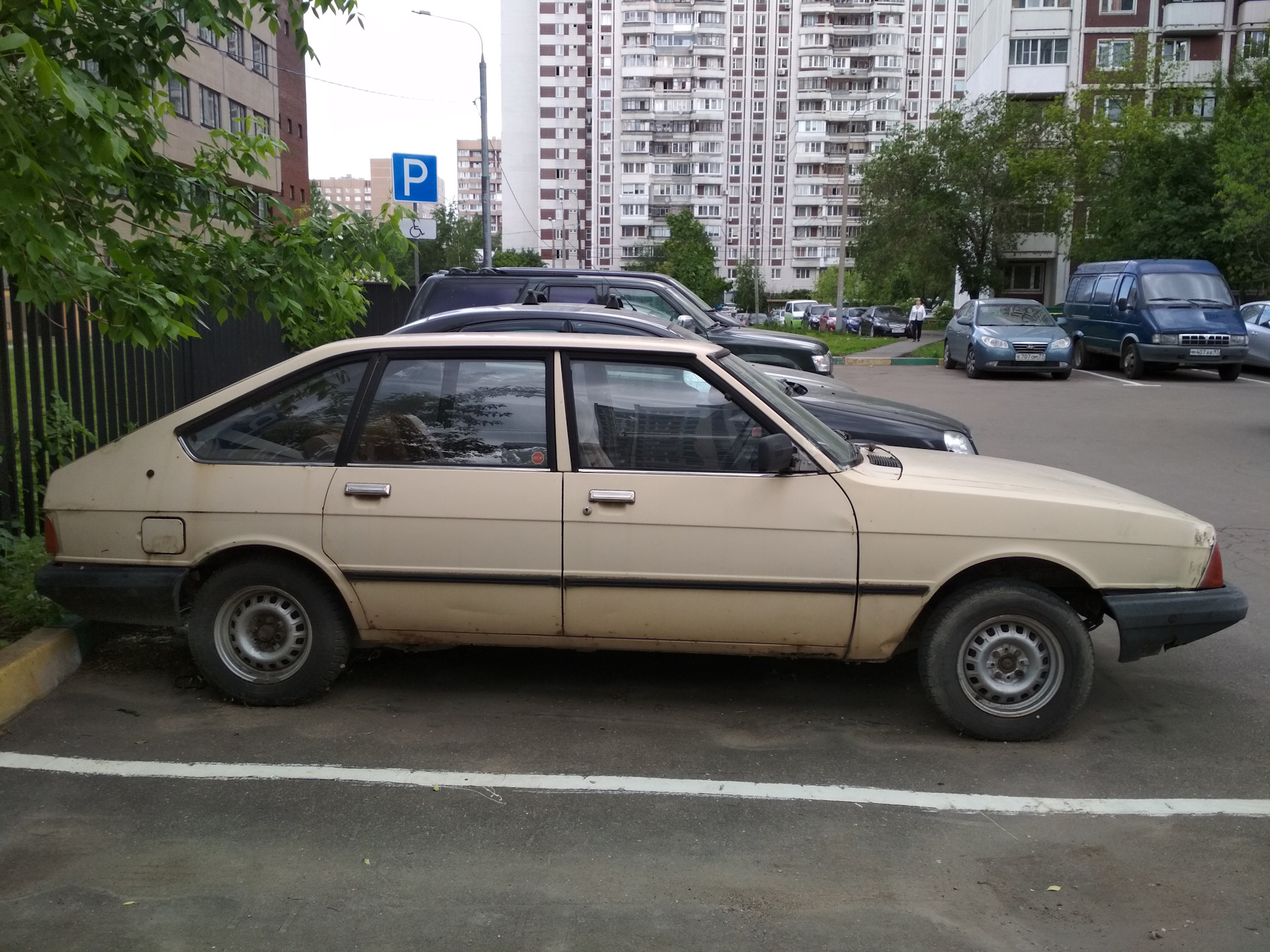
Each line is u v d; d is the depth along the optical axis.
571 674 5.28
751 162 125.94
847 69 123.69
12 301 6.40
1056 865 3.56
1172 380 20.88
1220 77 36.62
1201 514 9.08
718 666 5.40
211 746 4.40
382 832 3.72
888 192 47.22
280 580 4.64
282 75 44.97
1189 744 4.54
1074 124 41.66
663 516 4.44
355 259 6.09
